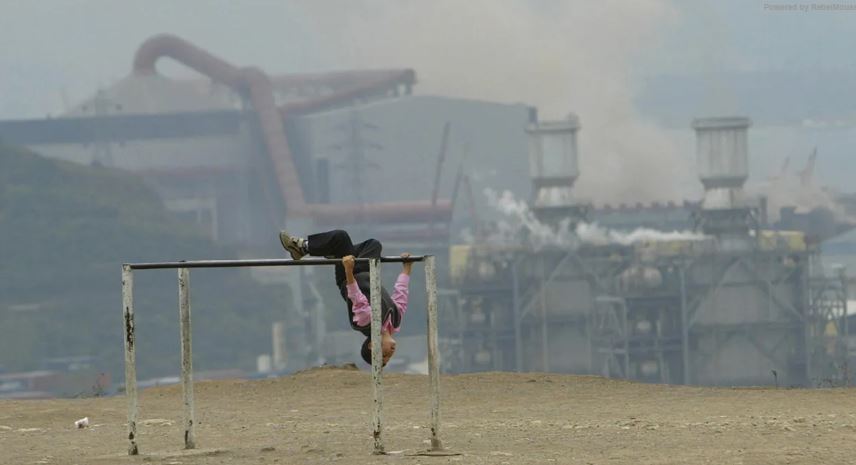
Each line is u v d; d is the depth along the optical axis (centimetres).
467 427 5197
